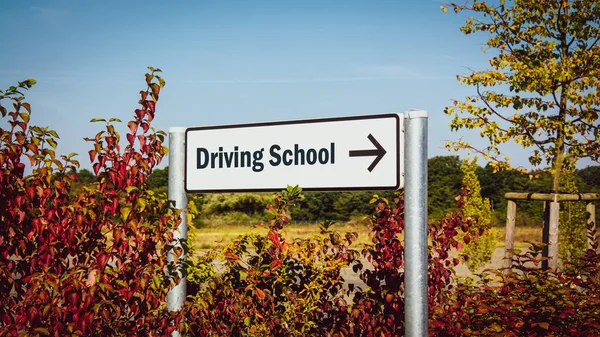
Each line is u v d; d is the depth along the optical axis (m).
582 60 8.16
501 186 46.62
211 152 3.58
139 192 3.09
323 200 44.06
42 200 2.87
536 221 40.06
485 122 8.55
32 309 2.73
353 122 3.13
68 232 2.87
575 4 8.23
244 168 3.47
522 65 8.16
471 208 11.77
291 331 4.10
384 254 4.05
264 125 3.41
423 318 2.84
